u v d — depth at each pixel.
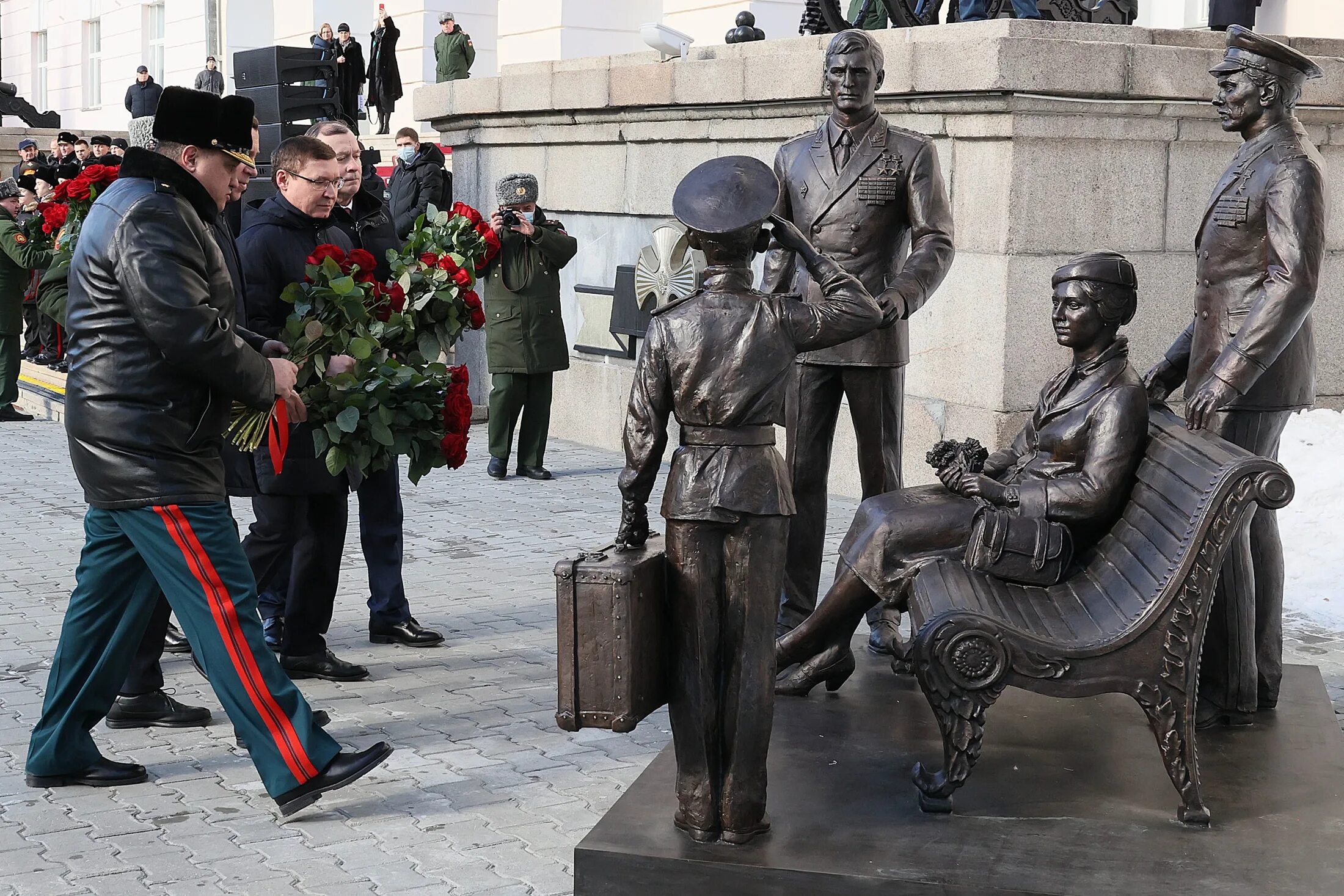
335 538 5.64
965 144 8.34
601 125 11.13
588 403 11.73
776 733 4.42
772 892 3.46
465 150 12.95
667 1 18.39
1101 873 3.43
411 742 5.02
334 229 5.73
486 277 9.98
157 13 33.38
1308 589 6.98
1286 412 4.66
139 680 5.19
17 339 13.29
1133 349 8.52
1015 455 4.61
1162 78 8.20
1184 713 3.69
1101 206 8.29
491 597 7.00
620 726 3.49
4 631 6.35
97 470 4.27
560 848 4.12
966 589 3.96
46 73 39.62
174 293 4.12
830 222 5.04
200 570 4.26
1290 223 4.35
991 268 8.21
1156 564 3.77
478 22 26.03
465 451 5.37
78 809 4.41
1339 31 12.03
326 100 12.80
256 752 4.27
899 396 5.23
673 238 10.34
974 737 3.74
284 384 4.58
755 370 3.54
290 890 3.84
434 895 3.81
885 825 3.72
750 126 9.70
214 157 4.41
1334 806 3.86
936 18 10.29
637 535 3.70
